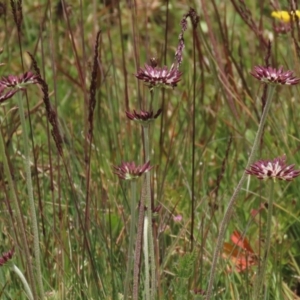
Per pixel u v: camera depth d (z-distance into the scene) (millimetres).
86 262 4980
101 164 6129
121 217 5352
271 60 6598
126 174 3580
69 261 4758
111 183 5969
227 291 4762
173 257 5148
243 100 6742
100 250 5031
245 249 5059
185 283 4430
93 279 4668
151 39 9094
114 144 6352
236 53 8062
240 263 4957
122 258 4914
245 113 6617
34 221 3770
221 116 6684
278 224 5566
